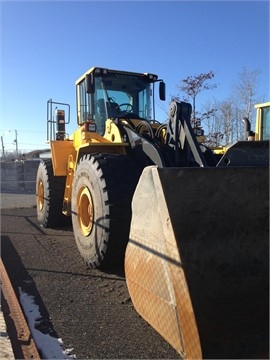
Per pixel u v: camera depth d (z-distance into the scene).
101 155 5.23
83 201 5.46
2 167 20.20
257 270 3.01
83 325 3.62
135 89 6.79
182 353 2.82
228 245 2.97
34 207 11.88
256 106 10.16
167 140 4.89
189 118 4.66
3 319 3.59
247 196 3.06
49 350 3.19
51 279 4.89
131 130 5.48
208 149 5.16
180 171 2.93
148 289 3.21
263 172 3.10
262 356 2.74
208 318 2.73
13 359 2.93
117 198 4.78
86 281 4.80
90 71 6.51
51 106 8.05
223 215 2.99
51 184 8.03
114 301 4.17
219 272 2.88
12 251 6.27
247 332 2.81
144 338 3.35
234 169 3.02
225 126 20.64
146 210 3.22
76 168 5.78
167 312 2.97
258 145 3.86
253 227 3.05
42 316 3.83
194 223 2.91
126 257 3.61
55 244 6.76
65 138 7.73
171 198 2.91
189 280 2.78
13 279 4.91
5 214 10.39
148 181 3.15
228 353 2.70
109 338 3.36
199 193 2.95
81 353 3.14
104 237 4.82
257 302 2.93
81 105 6.93
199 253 2.87
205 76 17.02
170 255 2.90
